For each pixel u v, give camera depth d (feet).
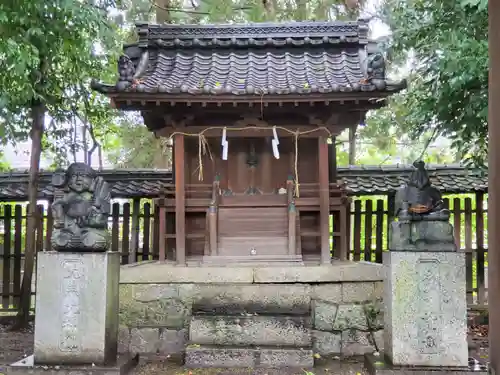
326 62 22.97
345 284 20.72
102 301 16.87
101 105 30.89
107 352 17.07
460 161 30.60
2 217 28.78
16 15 17.26
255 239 22.48
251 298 20.57
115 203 29.04
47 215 28.43
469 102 20.27
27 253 26.35
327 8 43.73
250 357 18.34
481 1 16.79
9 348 22.07
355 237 29.43
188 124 22.53
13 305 28.55
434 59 20.85
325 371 17.92
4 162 48.88
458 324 16.56
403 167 29.78
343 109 21.33
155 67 23.00
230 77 21.84
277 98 20.01
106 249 17.40
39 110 25.81
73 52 21.27
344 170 29.86
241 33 24.27
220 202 23.03
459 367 16.38
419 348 16.53
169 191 23.17
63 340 16.69
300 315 19.69
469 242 29.19
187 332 20.47
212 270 20.59
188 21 44.70
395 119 39.83
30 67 20.97
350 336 20.45
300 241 22.54
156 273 20.66
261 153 24.34
